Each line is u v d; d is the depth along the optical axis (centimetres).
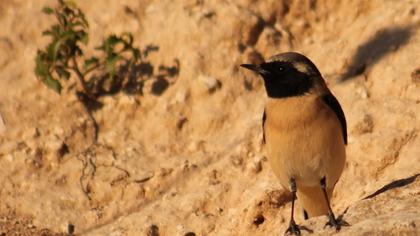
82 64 1655
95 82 1628
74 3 1627
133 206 1442
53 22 1738
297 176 1138
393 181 1218
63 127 1571
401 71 1455
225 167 1439
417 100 1405
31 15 1750
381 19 1569
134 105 1585
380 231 1000
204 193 1399
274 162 1143
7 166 1529
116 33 1688
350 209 1095
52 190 1487
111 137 1559
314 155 1111
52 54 1577
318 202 1189
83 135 1566
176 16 1661
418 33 1513
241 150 1452
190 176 1459
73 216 1442
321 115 1099
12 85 1655
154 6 1697
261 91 1572
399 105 1403
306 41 1642
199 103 1563
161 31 1655
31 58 1688
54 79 1580
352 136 1378
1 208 1465
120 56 1579
